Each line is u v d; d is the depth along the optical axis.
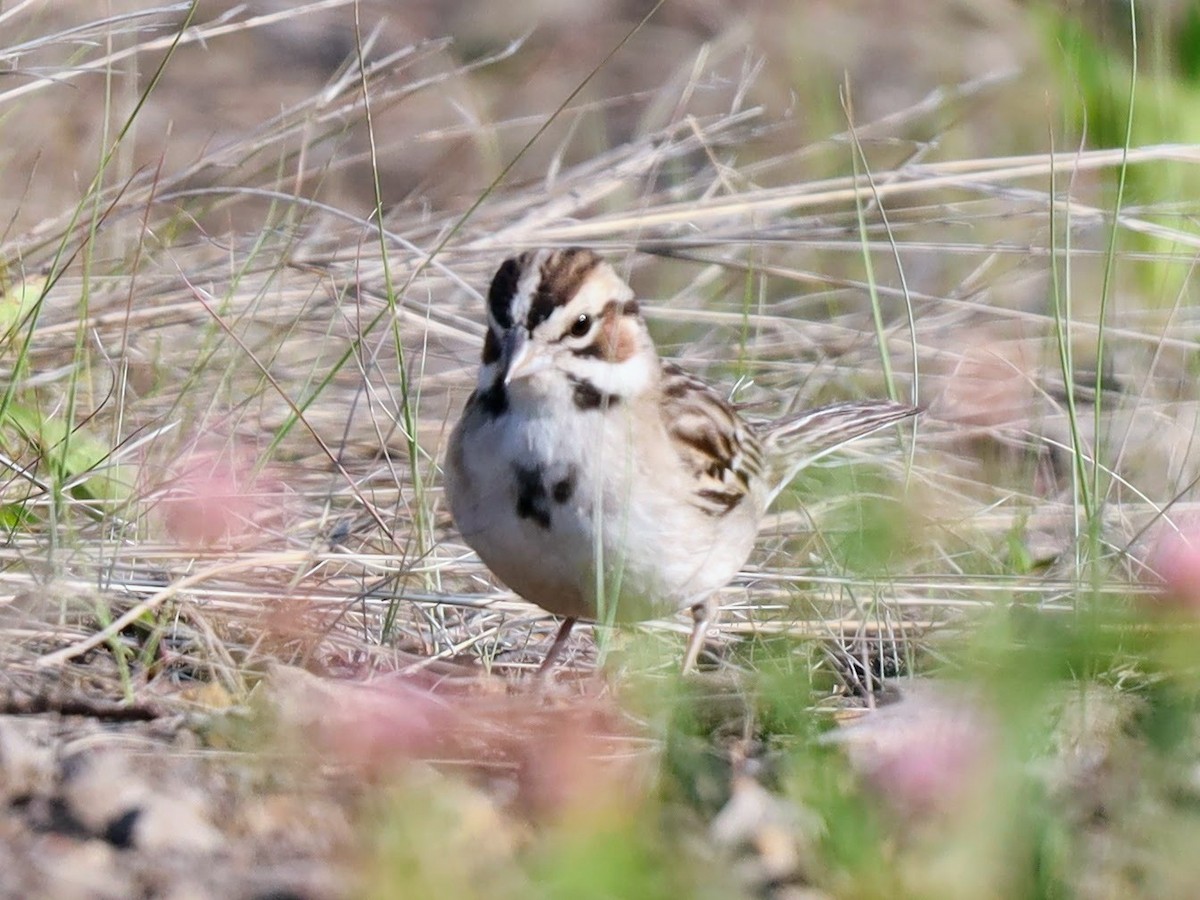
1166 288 15.29
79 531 10.95
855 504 11.20
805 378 14.48
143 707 8.42
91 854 6.99
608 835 6.44
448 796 7.38
